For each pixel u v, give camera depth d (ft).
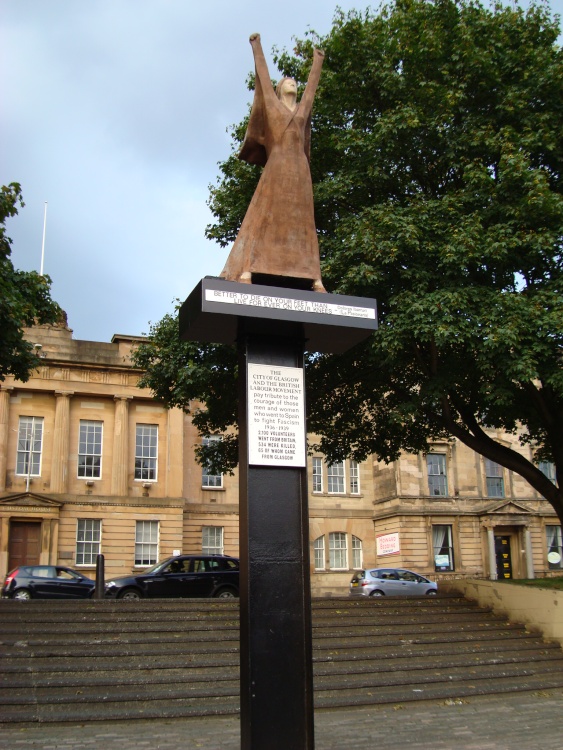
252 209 32.45
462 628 53.21
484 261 57.41
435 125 59.41
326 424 73.20
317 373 65.00
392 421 58.18
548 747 30.12
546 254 55.88
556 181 61.36
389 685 41.42
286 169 32.30
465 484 150.10
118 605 50.78
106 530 124.26
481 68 60.23
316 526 146.30
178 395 64.95
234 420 68.85
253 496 27.63
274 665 25.89
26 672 37.91
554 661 48.75
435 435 75.31
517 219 56.13
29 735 31.68
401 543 142.20
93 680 37.27
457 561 145.59
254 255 31.14
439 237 57.36
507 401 54.19
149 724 34.04
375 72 62.23
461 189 59.26
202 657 42.19
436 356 58.95
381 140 59.98
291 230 31.91
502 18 63.21
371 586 104.12
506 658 47.50
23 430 124.06
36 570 88.58
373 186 62.54
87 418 128.36
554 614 52.39
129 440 129.90
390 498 146.20
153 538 127.65
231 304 28.37
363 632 49.06
